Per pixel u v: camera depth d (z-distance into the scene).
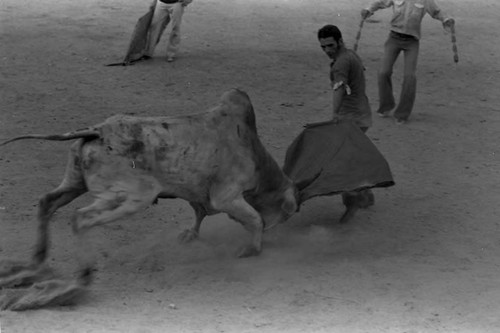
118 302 8.16
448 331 7.88
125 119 8.51
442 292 8.71
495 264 9.50
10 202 10.55
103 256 9.23
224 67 17.42
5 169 11.65
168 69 17.09
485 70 18.25
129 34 19.77
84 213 8.25
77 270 8.48
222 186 8.98
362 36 20.75
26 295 8.02
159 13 17.44
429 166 12.65
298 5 24.16
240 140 9.04
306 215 10.80
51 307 7.94
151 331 7.51
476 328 7.97
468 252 9.80
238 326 7.75
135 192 8.40
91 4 22.88
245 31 20.66
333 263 9.33
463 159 13.02
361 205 10.50
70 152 8.52
